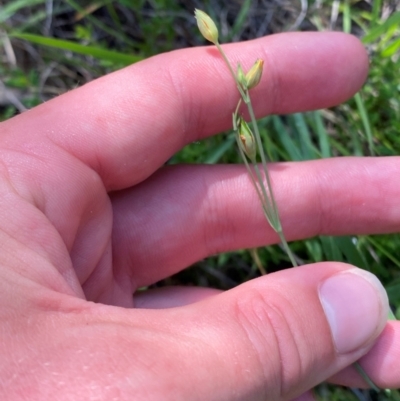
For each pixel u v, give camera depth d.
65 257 0.07
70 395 0.05
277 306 0.07
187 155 0.13
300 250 0.13
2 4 0.15
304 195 0.11
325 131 0.14
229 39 0.15
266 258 0.13
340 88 0.11
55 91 0.15
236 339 0.06
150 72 0.10
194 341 0.06
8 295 0.06
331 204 0.11
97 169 0.09
